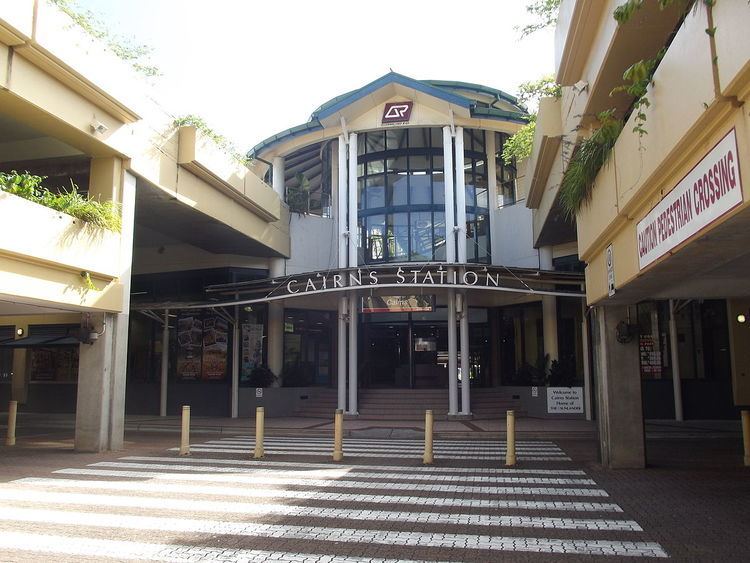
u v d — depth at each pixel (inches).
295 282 796.6
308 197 1013.2
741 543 245.6
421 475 406.9
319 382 1003.3
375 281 754.8
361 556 231.3
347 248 886.4
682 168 236.1
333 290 760.3
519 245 959.6
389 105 882.1
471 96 967.6
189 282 976.3
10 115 476.4
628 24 328.2
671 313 815.1
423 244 945.5
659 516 290.8
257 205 830.5
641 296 386.6
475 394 906.7
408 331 983.0
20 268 440.5
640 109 278.1
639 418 436.5
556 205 689.0
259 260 975.0
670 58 232.7
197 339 951.0
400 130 983.6
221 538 256.1
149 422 810.2
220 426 761.6
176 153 659.4
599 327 452.4
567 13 406.3
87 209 499.5
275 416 902.4
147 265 996.6
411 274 750.5
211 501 327.0
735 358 805.2
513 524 277.7
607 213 362.3
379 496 339.3
